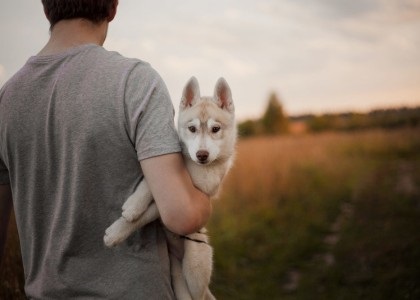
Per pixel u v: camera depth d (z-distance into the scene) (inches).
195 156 93.5
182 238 89.7
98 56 65.5
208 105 113.3
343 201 393.1
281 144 637.3
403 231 271.4
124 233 66.5
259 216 327.3
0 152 70.0
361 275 220.7
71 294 66.1
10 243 120.3
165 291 69.2
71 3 68.5
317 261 253.9
